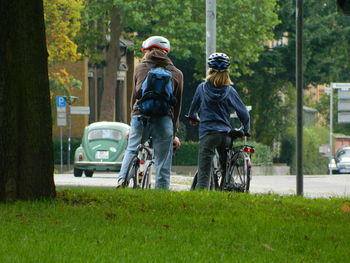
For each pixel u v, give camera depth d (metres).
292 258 20.64
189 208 29.12
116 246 20.84
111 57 151.88
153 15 149.12
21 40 28.91
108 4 147.75
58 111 129.50
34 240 21.33
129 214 26.89
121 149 90.19
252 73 166.38
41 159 29.17
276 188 64.38
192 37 152.62
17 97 28.95
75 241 21.39
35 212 26.41
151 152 36.47
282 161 179.50
